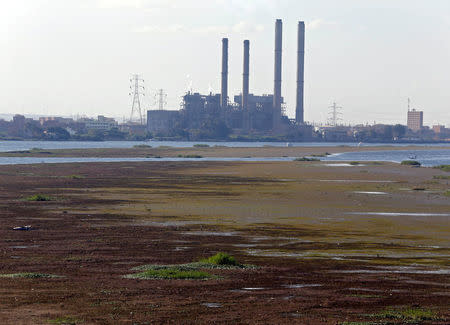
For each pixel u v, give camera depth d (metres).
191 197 91.00
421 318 26.33
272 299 29.55
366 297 30.36
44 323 24.27
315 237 54.25
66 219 63.88
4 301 27.88
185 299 29.19
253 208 77.19
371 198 91.31
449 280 35.47
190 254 43.97
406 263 41.69
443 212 74.69
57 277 34.06
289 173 152.50
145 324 24.55
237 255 44.19
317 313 26.88
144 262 39.94
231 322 25.12
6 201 81.50
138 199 87.25
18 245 46.38
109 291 30.58
